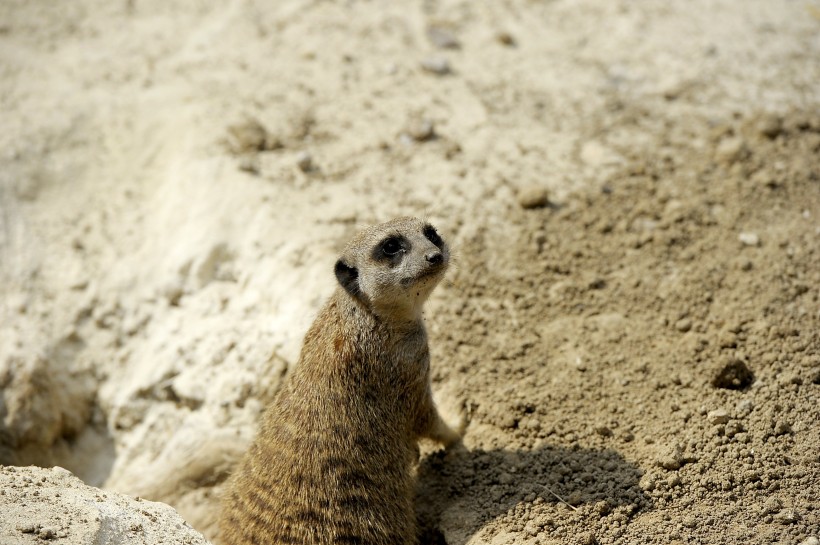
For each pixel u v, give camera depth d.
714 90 10.30
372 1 11.94
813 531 5.79
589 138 9.79
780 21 11.41
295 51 11.14
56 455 8.72
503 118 10.09
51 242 9.51
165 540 5.48
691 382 7.07
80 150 10.16
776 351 7.16
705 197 8.85
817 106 9.91
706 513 6.06
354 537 6.30
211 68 10.95
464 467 6.99
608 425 6.91
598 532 6.08
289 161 9.55
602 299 8.09
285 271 8.55
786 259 8.01
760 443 6.45
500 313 8.10
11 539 5.01
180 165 9.69
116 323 9.11
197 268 8.98
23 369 8.66
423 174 9.37
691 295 7.87
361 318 6.55
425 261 6.28
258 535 6.30
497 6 11.80
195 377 8.51
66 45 11.44
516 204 9.00
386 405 6.63
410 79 10.66
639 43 11.10
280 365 8.05
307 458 6.34
